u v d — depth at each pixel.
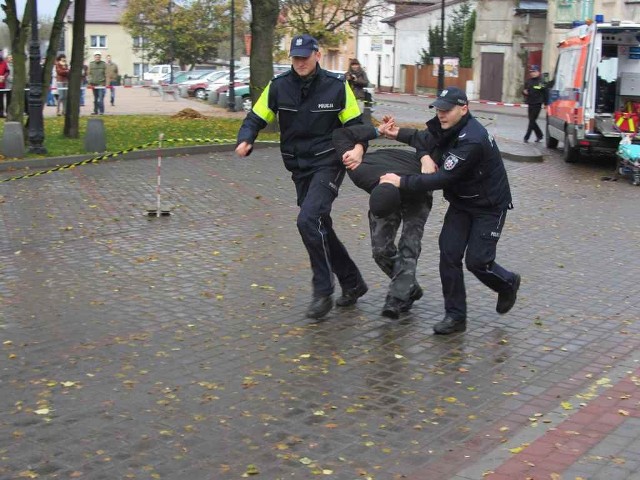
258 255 9.44
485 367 6.12
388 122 7.03
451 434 5.00
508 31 45.97
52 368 6.00
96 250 9.58
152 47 67.38
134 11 66.06
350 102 6.88
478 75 48.12
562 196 13.97
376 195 6.54
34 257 9.24
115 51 88.12
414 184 6.49
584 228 11.27
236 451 4.75
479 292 8.05
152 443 4.84
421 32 57.16
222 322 7.08
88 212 11.65
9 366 6.02
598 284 8.41
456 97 6.36
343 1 35.81
